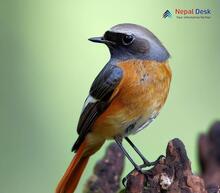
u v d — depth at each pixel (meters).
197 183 6.74
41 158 13.72
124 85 8.38
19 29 15.00
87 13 14.23
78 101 14.37
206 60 13.91
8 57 14.83
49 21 14.78
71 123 14.29
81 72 14.41
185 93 13.51
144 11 13.87
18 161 13.59
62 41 14.58
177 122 12.91
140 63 8.40
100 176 7.62
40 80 14.64
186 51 13.87
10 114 14.29
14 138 13.97
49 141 14.09
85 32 14.31
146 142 12.47
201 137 7.24
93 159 12.35
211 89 13.66
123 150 8.64
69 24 14.48
